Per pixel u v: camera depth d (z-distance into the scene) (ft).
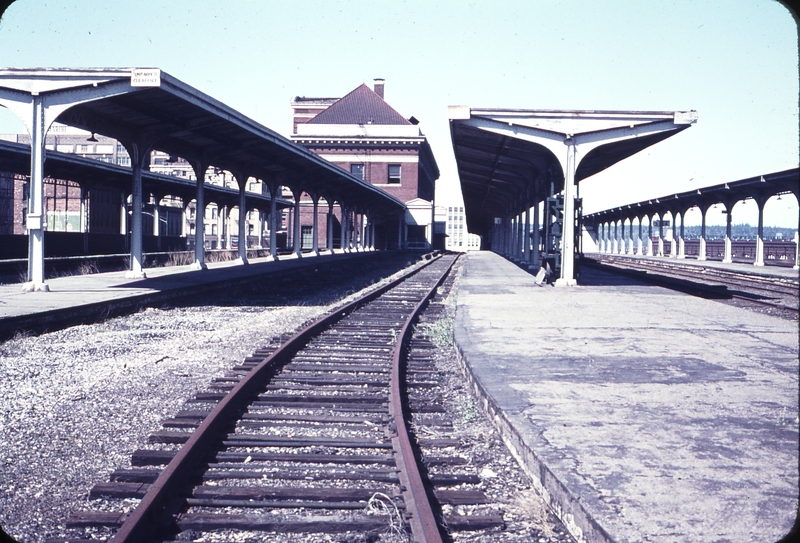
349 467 14.34
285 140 79.46
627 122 57.57
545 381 21.02
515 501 12.80
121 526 11.05
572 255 63.21
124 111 55.62
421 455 15.25
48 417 18.31
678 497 11.16
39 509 12.17
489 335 31.45
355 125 231.91
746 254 192.54
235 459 14.78
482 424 18.61
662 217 170.81
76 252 98.63
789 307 48.83
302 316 45.01
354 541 10.95
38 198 49.01
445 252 236.84
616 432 15.17
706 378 21.52
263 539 11.03
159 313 44.75
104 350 29.66
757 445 14.23
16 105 48.34
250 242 237.45
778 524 10.06
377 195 166.81
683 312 41.63
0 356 27.45
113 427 17.52
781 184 99.55
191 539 10.94
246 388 21.04
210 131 69.92
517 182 108.68
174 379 23.89
